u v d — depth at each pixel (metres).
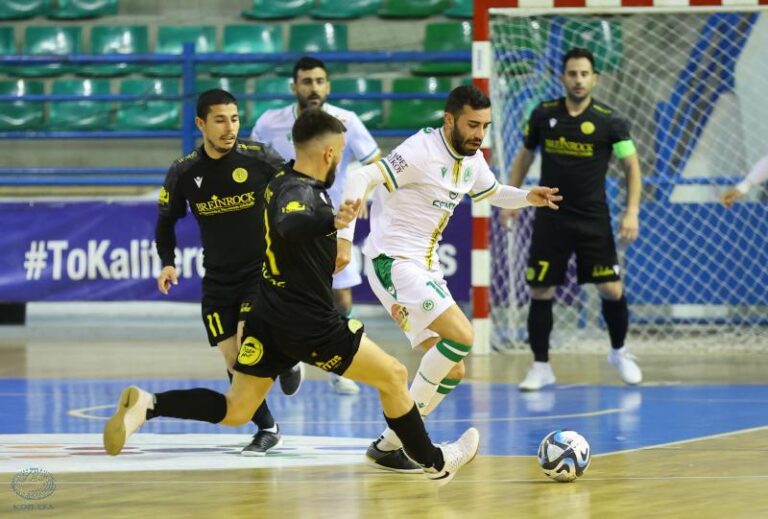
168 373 29.30
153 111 44.16
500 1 33.06
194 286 37.34
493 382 27.56
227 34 45.69
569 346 35.91
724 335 37.88
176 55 39.44
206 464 16.66
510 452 17.72
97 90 44.88
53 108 44.38
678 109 39.78
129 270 37.53
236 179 17.50
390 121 43.47
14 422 21.44
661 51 39.75
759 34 39.59
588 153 25.53
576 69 25.27
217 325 17.86
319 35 45.41
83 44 46.16
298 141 13.65
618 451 17.73
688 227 38.31
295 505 13.62
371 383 14.25
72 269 37.66
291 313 13.78
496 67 34.41
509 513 13.09
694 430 20.00
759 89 39.59
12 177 42.75
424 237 17.48
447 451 14.77
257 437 17.84
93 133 40.56
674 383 27.30
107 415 22.34
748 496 14.02
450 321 16.86
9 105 44.50
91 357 32.97
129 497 14.11
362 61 39.03
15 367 30.59
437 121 43.31
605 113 25.64
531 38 36.03
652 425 20.61
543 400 24.27
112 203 37.72
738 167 39.62
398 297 17.23
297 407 23.62
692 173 39.75
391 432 15.81
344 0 46.00
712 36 39.66
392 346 35.12
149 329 40.50
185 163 17.77
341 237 14.47
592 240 25.91
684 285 38.25
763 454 17.38
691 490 14.46
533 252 26.06
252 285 17.66
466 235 36.66
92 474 15.77
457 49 45.03
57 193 42.62
